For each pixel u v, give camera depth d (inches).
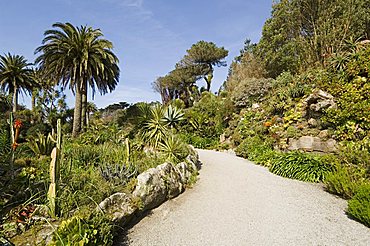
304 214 180.4
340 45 492.4
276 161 307.4
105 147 271.0
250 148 402.3
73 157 218.8
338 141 317.7
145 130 327.6
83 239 108.4
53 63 573.0
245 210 188.1
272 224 164.9
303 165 274.7
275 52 645.3
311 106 365.7
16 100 1056.8
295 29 617.0
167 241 142.6
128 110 668.1
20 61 1067.3
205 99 813.9
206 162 354.0
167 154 269.9
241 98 605.6
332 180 219.5
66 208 131.4
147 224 163.2
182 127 620.7
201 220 171.0
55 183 133.0
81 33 580.7
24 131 637.3
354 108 309.9
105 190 159.2
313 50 546.3
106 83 637.3
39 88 1035.3
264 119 464.4
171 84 1299.2
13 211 126.1
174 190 214.2
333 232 153.7
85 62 555.8
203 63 1274.6
